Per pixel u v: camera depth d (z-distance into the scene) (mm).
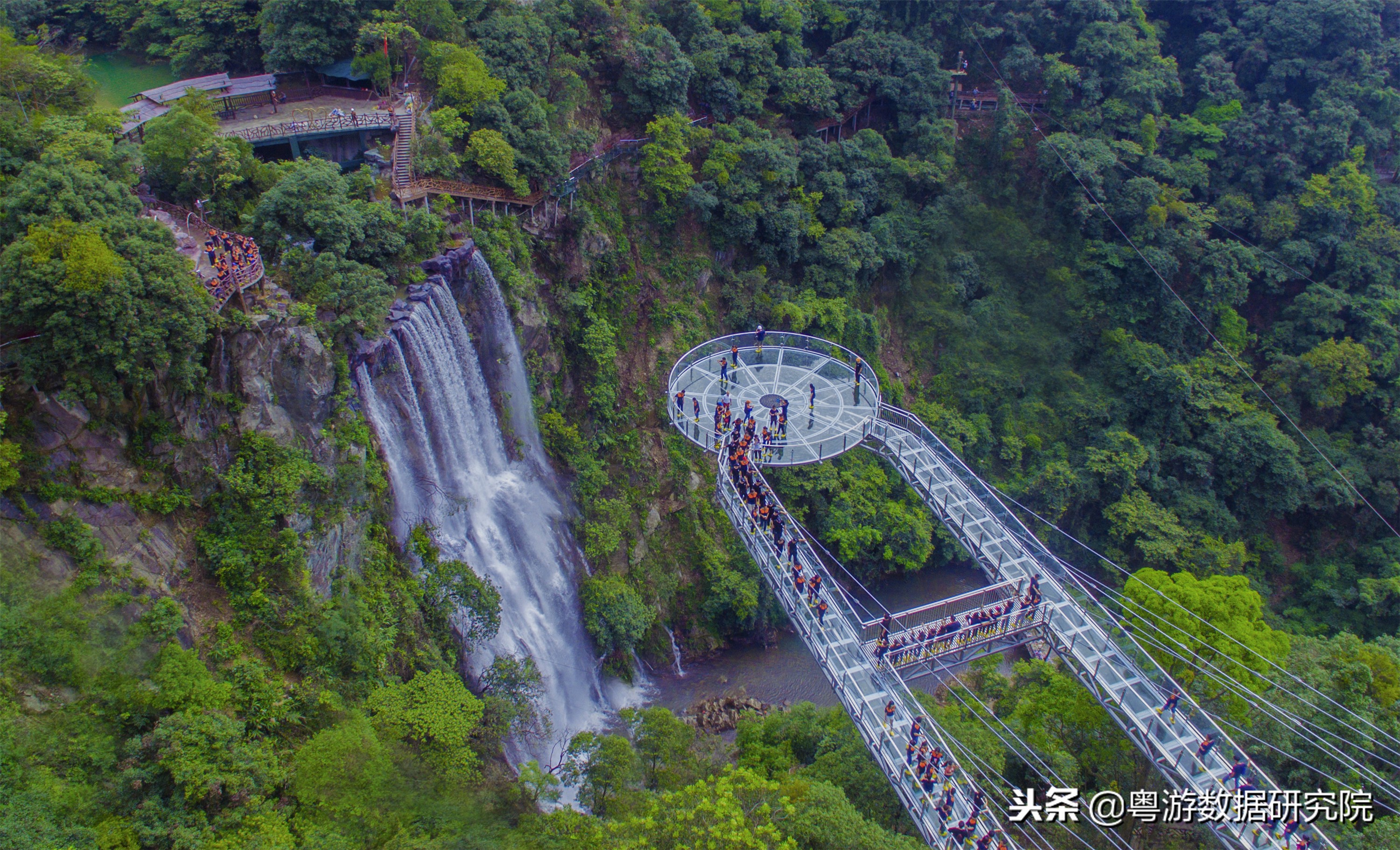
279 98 71750
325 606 47344
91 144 46500
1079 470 90125
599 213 78812
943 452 63344
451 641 55688
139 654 39438
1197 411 93625
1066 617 50094
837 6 101125
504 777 50031
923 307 96562
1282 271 98062
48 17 75500
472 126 68375
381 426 54469
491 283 65312
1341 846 45188
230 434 46031
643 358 79875
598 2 80562
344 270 53438
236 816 37562
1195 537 87750
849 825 41750
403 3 71188
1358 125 104625
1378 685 54500
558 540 67625
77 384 39719
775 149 85250
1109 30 103375
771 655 75625
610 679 68312
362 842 39969
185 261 43281
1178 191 99688
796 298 87125
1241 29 110062
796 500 82562
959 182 101250
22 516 38250
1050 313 98000
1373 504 91188
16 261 38250
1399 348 94875
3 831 31641
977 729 52250
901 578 85750
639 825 39625
